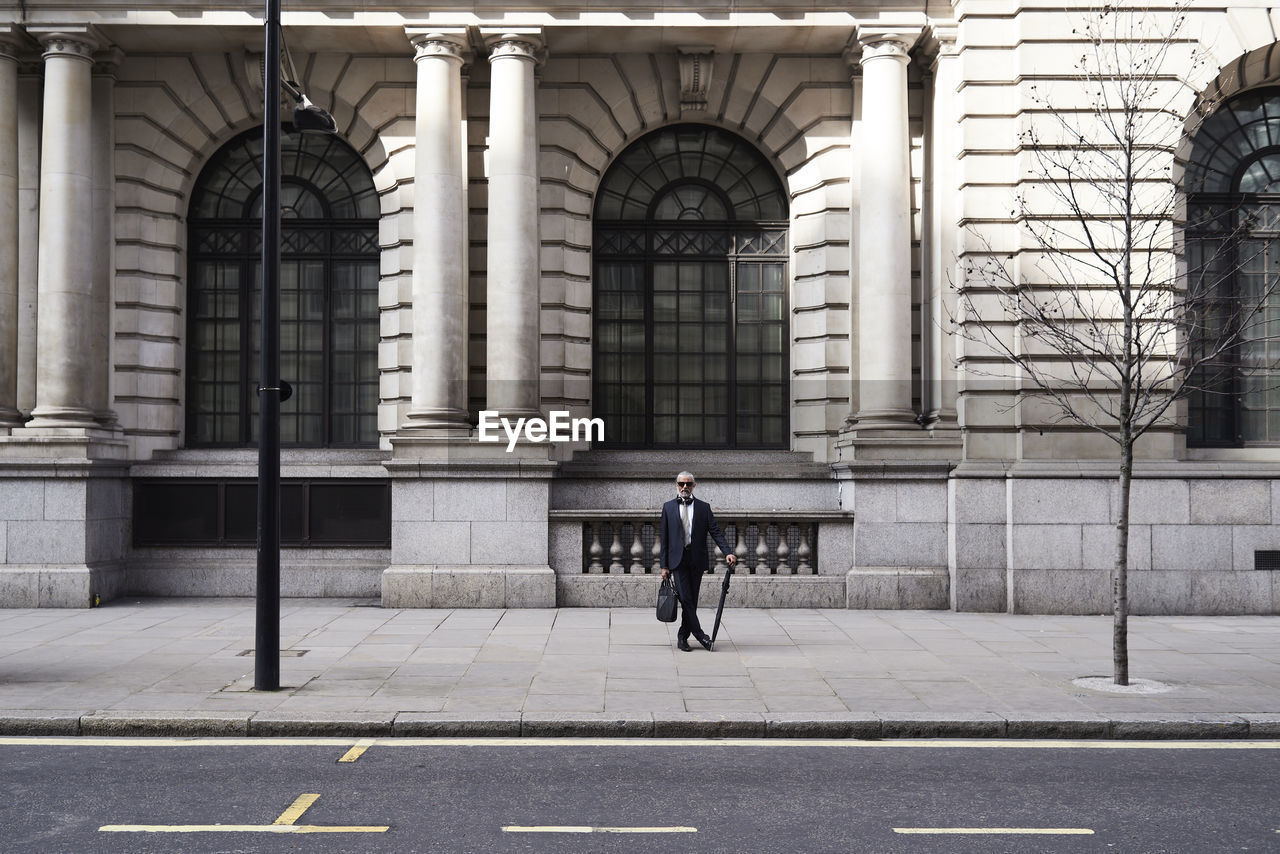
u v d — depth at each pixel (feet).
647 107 60.64
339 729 30.37
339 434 62.03
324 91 59.67
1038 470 52.34
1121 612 35.88
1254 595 52.16
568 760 27.78
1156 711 31.89
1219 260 57.52
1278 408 57.31
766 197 62.64
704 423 62.13
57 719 30.42
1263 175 57.88
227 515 59.11
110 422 58.49
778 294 62.49
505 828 22.20
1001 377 53.52
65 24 55.26
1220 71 53.16
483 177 59.52
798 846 21.15
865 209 56.03
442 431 55.06
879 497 54.54
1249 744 29.99
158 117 59.88
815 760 27.94
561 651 41.65
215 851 20.77
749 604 54.39
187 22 55.62
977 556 53.06
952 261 56.13
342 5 55.62
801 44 58.65
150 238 60.29
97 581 55.01
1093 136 52.80
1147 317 51.96
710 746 29.43
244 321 62.18
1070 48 53.16
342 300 62.18
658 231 62.44
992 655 41.06
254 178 62.44
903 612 52.80
